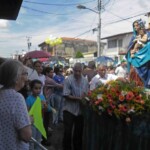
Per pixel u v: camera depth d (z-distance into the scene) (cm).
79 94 679
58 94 1020
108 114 493
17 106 314
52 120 986
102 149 508
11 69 322
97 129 520
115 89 507
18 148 318
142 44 588
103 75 897
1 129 311
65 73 1630
